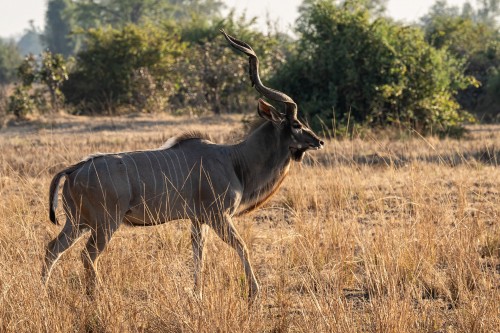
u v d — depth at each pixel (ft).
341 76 176.35
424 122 177.17
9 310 54.03
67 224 62.59
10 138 173.37
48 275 59.36
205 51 261.65
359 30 178.19
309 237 73.15
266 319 56.39
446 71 185.16
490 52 304.91
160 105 253.44
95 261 61.21
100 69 263.49
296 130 68.54
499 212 85.35
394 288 55.57
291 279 65.92
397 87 173.47
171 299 55.36
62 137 171.63
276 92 67.87
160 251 66.18
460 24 320.91
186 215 64.54
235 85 255.70
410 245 69.41
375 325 53.31
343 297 59.82
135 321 54.75
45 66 240.94
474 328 53.93
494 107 274.16
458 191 96.99
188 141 66.64
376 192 101.19
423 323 55.21
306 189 100.17
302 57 185.68
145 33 272.51
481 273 64.34
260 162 68.64
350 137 163.22
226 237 64.34
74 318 55.72
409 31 182.19
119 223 61.87
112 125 200.54
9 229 71.00
